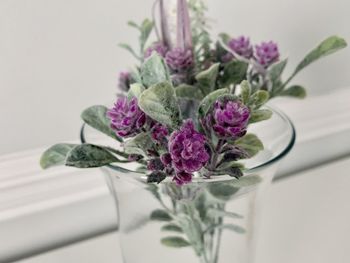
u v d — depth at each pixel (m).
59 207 0.61
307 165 0.77
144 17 0.58
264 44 0.45
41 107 0.57
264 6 0.64
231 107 0.33
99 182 0.63
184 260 0.41
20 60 0.54
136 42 0.59
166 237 0.40
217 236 0.40
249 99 0.36
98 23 0.56
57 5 0.54
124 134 0.34
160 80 0.36
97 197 0.63
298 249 0.60
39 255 0.59
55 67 0.56
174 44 0.44
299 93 0.48
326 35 0.70
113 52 0.58
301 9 0.66
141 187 0.38
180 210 0.39
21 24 0.53
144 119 0.34
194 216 0.39
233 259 0.42
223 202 0.39
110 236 0.62
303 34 0.68
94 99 0.59
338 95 0.74
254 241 0.43
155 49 0.44
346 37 0.72
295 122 0.72
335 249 0.60
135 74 0.43
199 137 0.33
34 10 0.53
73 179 0.61
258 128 0.42
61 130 0.59
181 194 0.37
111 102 0.44
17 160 0.58
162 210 0.39
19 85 0.55
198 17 0.47
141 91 0.36
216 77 0.42
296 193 0.69
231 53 0.45
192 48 0.44
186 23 0.43
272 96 0.45
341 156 0.80
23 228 0.61
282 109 0.70
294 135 0.41
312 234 0.62
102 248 0.60
